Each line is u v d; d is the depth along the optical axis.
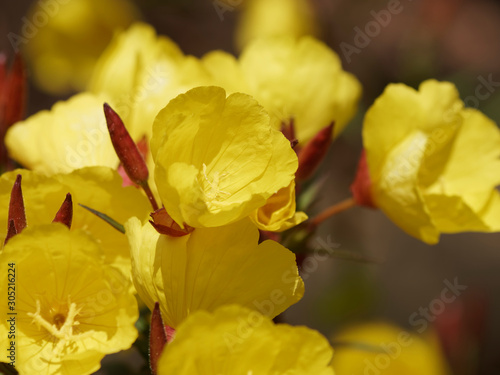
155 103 0.58
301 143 0.62
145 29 0.62
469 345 0.72
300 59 0.62
